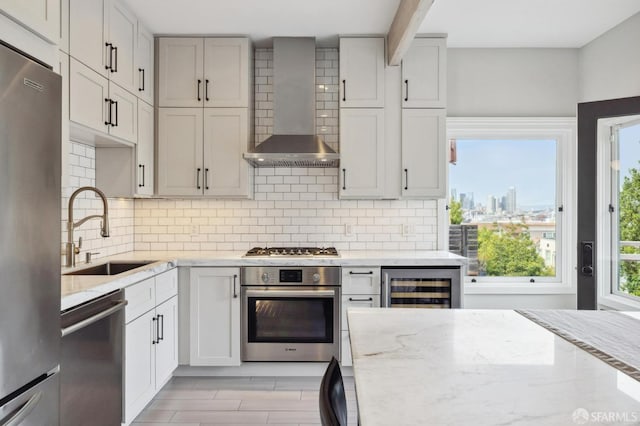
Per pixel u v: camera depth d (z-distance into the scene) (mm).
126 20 2906
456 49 3717
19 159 1261
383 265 3100
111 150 3098
